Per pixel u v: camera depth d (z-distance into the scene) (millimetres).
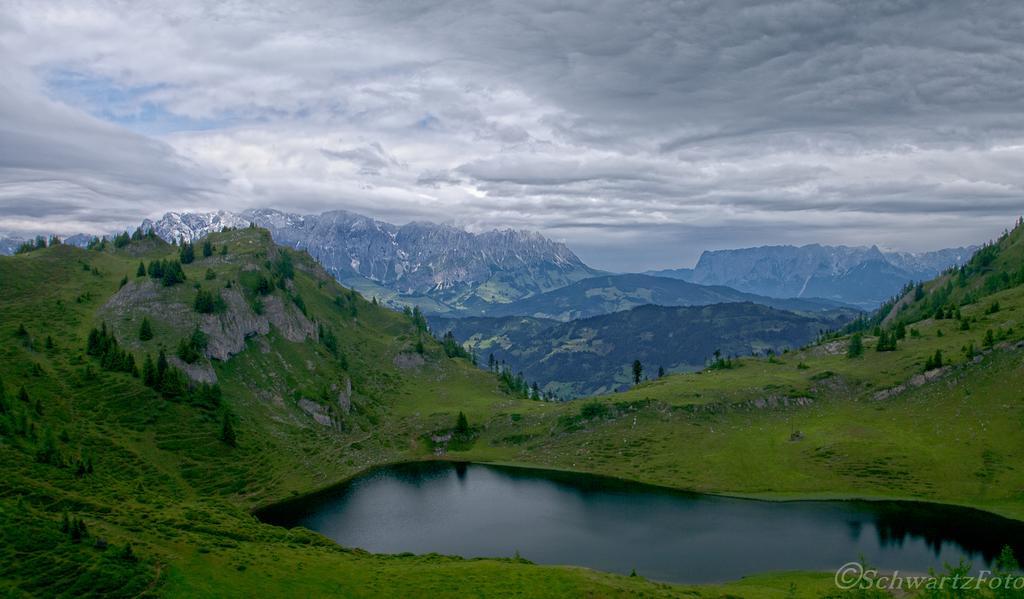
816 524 156000
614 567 132750
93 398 188250
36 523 89875
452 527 163000
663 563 134250
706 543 145875
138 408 192750
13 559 80625
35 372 186500
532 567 106562
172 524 109562
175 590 79875
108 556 84562
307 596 85750
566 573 101750
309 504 185500
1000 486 167750
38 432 153750
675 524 160750
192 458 186500
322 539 121938
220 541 102688
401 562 111062
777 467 196500
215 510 128375
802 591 110000
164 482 168250
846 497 174875
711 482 194750
